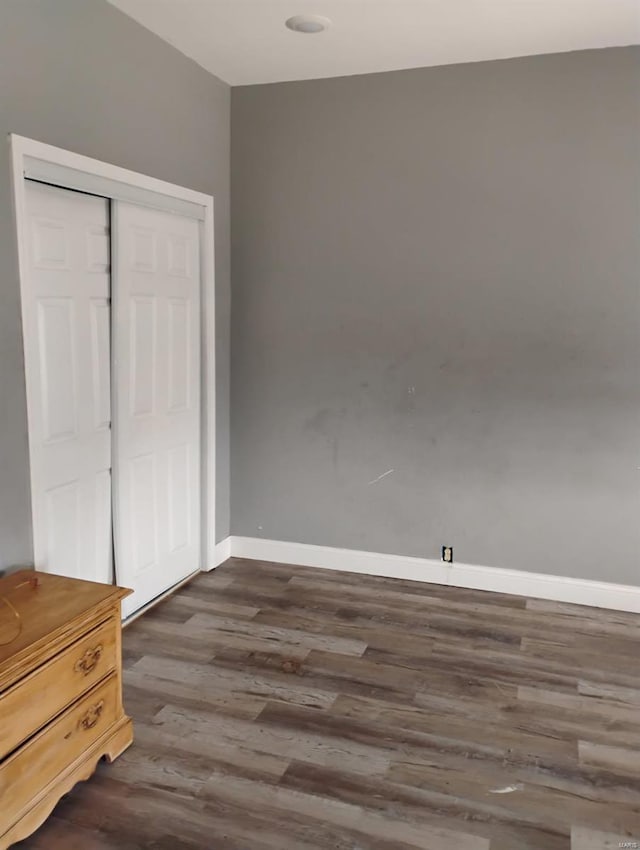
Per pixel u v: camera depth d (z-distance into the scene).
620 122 3.24
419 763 2.33
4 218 2.34
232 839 1.99
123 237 3.04
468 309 3.59
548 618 3.42
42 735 1.96
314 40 3.18
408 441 3.79
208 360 3.79
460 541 3.77
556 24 2.98
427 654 3.06
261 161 3.83
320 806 2.12
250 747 2.40
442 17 2.92
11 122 2.35
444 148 3.52
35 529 2.56
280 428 4.02
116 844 1.96
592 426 3.46
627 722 2.57
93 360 2.98
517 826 2.05
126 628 3.27
